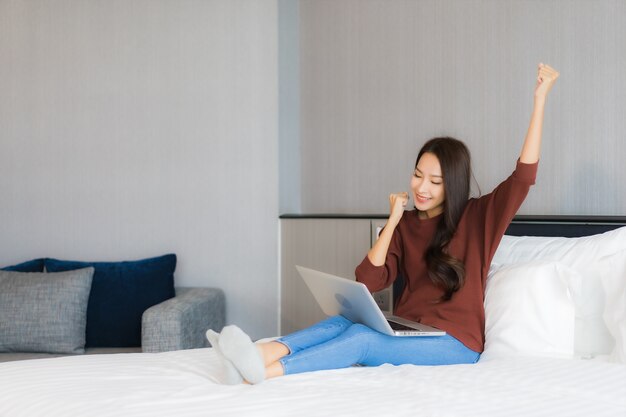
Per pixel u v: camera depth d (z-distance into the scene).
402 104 3.66
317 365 2.11
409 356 2.26
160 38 4.01
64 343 3.44
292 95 4.07
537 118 2.42
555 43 3.05
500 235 2.45
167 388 1.85
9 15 4.11
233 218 3.94
